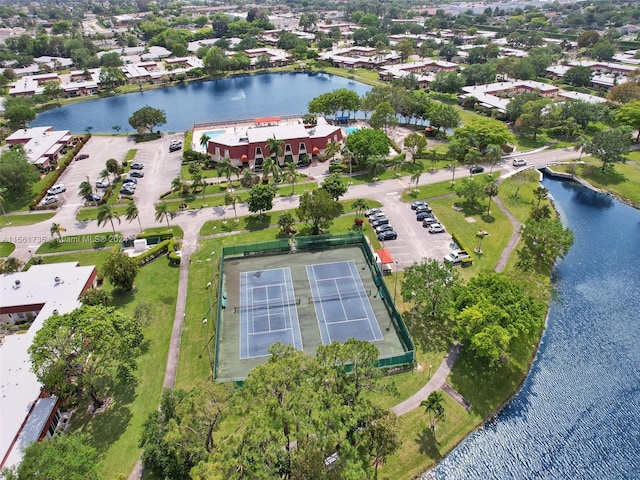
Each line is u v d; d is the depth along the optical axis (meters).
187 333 81.75
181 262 102.44
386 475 59.12
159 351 77.88
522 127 176.12
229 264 101.75
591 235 114.38
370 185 136.62
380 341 79.31
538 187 131.50
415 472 59.91
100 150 171.88
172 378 72.62
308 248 106.88
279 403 51.88
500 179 138.12
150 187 139.75
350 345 58.31
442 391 69.81
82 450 51.09
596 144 140.38
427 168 147.75
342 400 53.62
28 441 58.12
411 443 62.62
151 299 90.69
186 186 130.62
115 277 88.94
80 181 145.25
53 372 60.75
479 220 116.56
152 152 168.75
